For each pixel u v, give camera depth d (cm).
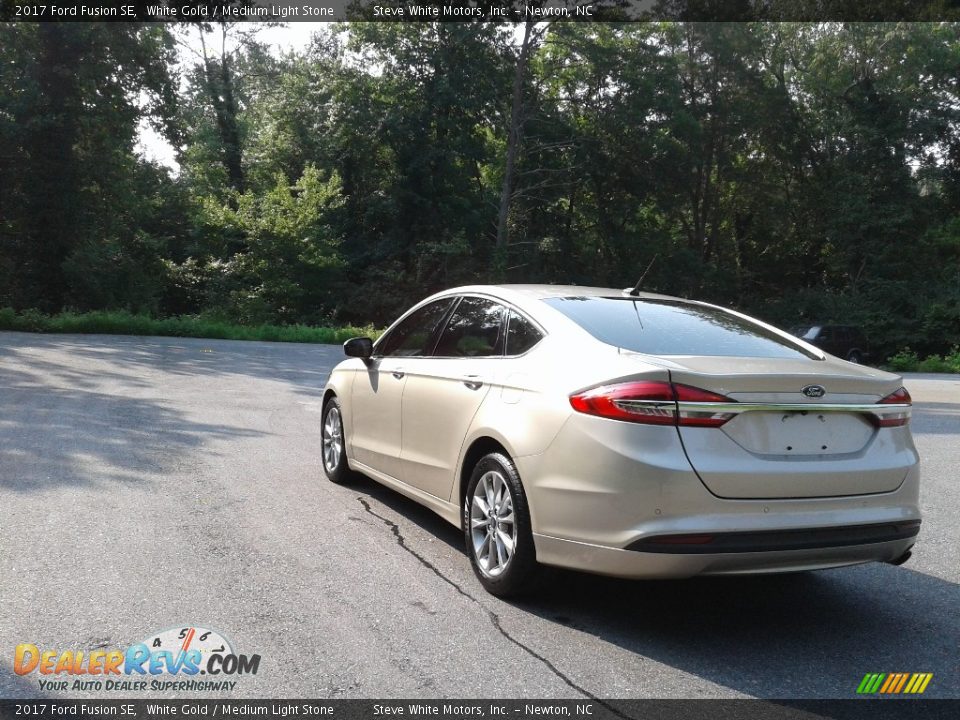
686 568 337
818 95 4759
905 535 375
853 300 4381
